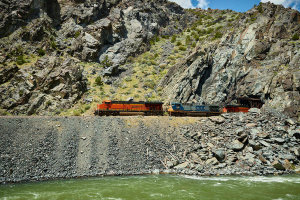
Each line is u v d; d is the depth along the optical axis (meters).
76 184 23.23
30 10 67.50
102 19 77.12
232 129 34.94
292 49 47.47
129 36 79.25
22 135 29.73
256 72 47.69
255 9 60.72
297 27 53.81
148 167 28.41
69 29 73.94
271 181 24.05
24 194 20.17
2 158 26.00
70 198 19.34
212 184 23.12
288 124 35.00
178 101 50.06
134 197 19.62
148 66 68.75
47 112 42.50
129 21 83.69
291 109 38.91
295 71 43.12
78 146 30.06
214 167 27.97
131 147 31.11
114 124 34.91
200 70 53.00
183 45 82.06
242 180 24.45
